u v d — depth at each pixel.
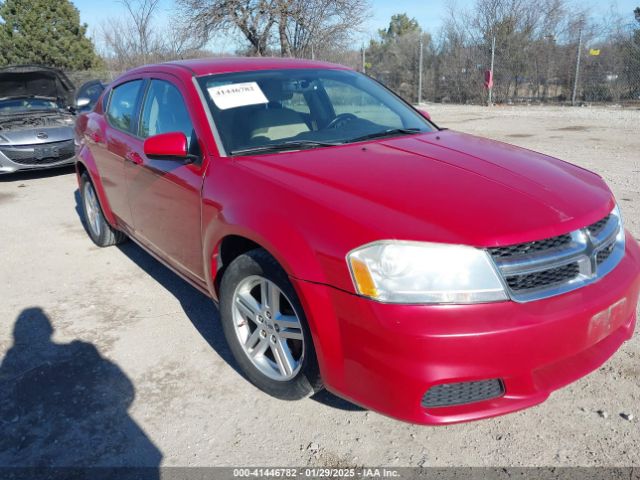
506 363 2.19
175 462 2.55
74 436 2.73
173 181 3.42
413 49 23.27
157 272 4.77
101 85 9.69
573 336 2.28
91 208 5.46
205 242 3.08
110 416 2.87
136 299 4.23
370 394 2.30
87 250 5.40
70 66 26.73
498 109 18.53
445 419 2.23
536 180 2.69
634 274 2.58
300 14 17.59
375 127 3.62
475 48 21.41
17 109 10.23
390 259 2.21
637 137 11.02
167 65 3.96
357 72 4.36
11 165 8.57
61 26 26.67
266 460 2.54
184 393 3.04
